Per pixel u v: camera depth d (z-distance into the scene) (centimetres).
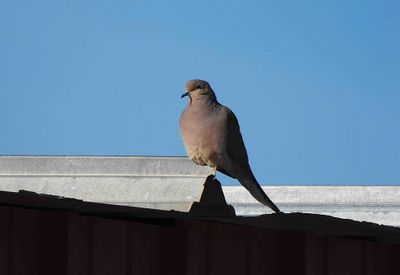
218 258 1004
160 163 1071
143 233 931
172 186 1058
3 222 784
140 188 1055
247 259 1054
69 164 1069
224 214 933
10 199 745
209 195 927
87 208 813
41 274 817
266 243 1090
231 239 1029
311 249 1150
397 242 1289
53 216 831
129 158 1067
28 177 1072
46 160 1071
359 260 1252
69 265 838
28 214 809
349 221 1037
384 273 1309
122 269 901
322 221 1030
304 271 1128
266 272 1085
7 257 786
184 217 920
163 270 950
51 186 1063
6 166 1075
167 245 954
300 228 1078
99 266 873
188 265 957
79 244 852
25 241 804
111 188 1066
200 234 979
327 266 1184
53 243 829
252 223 1012
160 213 878
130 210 837
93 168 1068
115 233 896
